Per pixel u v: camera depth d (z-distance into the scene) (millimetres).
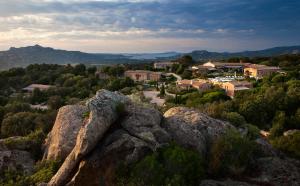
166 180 15430
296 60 171000
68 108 27391
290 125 59219
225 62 193375
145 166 16031
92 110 18359
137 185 15383
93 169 16734
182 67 173625
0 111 81125
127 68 194125
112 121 18859
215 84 113062
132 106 20672
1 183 19109
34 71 166375
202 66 172000
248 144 19875
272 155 22219
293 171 19281
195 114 24203
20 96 115750
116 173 16453
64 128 24688
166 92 114062
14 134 60156
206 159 19828
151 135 18406
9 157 23359
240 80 118188
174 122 21141
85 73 159500
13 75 156125
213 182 17359
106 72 164000
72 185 16734
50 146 24625
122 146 17375
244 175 18781
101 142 17984
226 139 19875
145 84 138500
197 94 90312
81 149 17109
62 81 140750
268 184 17797
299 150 24141
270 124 63812
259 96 73625
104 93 20234
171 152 17250
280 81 103188
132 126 18984
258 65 157000
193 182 16500
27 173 21469
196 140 20109
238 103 69938
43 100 113500
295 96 70562
